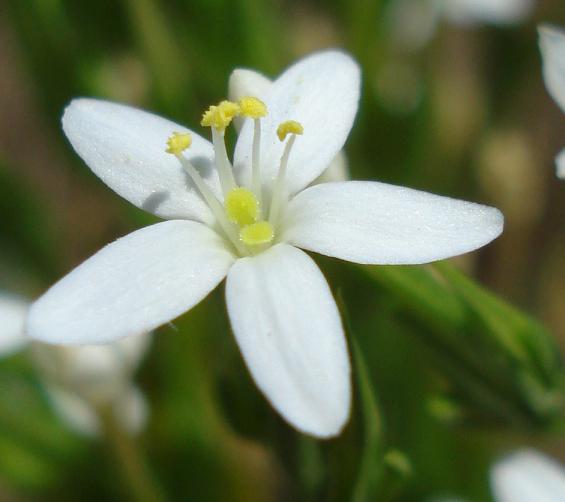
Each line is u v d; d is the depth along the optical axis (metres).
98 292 0.05
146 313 0.05
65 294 0.05
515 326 0.05
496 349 0.05
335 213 0.05
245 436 0.05
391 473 0.05
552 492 0.05
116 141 0.05
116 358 0.06
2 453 0.06
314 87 0.05
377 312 0.06
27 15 0.06
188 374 0.06
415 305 0.05
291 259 0.05
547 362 0.05
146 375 0.06
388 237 0.05
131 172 0.05
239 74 0.05
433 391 0.06
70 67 0.06
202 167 0.05
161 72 0.06
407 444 0.06
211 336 0.06
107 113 0.05
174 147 0.05
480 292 0.05
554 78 0.05
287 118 0.05
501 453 0.06
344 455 0.05
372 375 0.06
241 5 0.06
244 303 0.05
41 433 0.06
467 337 0.05
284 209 0.05
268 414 0.05
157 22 0.06
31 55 0.06
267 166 0.05
